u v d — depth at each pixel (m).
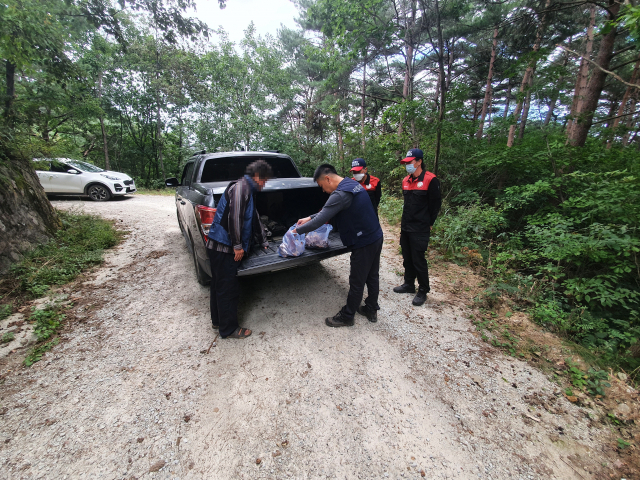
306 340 2.66
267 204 4.06
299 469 1.60
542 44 10.44
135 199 10.51
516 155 5.70
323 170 2.59
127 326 2.87
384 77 16.77
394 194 9.02
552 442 1.76
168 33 7.50
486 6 9.80
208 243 2.47
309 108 17.33
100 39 14.02
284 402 2.02
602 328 2.80
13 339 2.62
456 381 2.21
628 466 1.62
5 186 4.16
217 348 2.55
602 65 5.29
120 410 1.94
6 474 1.53
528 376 2.26
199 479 1.54
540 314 2.92
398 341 2.66
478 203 5.68
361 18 5.94
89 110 12.51
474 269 4.23
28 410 1.92
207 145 15.40
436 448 1.72
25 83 8.16
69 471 1.56
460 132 6.91
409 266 3.47
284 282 3.81
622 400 2.04
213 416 1.91
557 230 3.73
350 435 1.79
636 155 5.41
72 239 4.92
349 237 2.60
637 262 3.24
